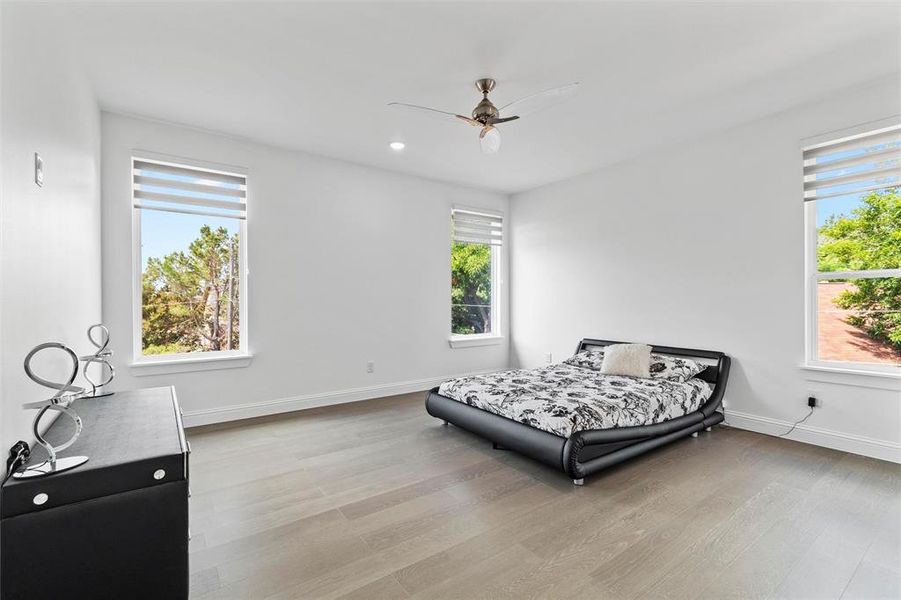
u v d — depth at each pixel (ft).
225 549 6.07
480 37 7.52
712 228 12.19
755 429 11.28
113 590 3.72
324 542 6.25
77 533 3.58
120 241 10.66
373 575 5.50
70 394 3.94
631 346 12.63
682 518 6.91
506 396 10.10
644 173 13.88
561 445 8.15
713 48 7.89
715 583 5.33
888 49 7.95
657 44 7.75
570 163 14.61
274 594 5.14
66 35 6.67
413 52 7.97
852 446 9.68
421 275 16.29
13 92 4.12
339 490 7.95
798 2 6.61
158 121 11.06
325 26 7.18
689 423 10.42
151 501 3.84
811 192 10.35
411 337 16.06
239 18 6.95
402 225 15.76
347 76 8.85
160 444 4.29
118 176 10.62
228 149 12.13
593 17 6.97
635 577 5.44
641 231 13.99
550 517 6.95
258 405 12.70
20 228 4.24
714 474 8.63
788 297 10.71
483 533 6.49
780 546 6.12
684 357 12.65
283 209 13.10
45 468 3.62
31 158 4.69
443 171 15.51
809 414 10.39
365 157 13.96
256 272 12.63
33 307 4.63
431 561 5.80
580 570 5.58
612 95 9.73
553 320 17.11
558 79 8.98
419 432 11.32
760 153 11.16
